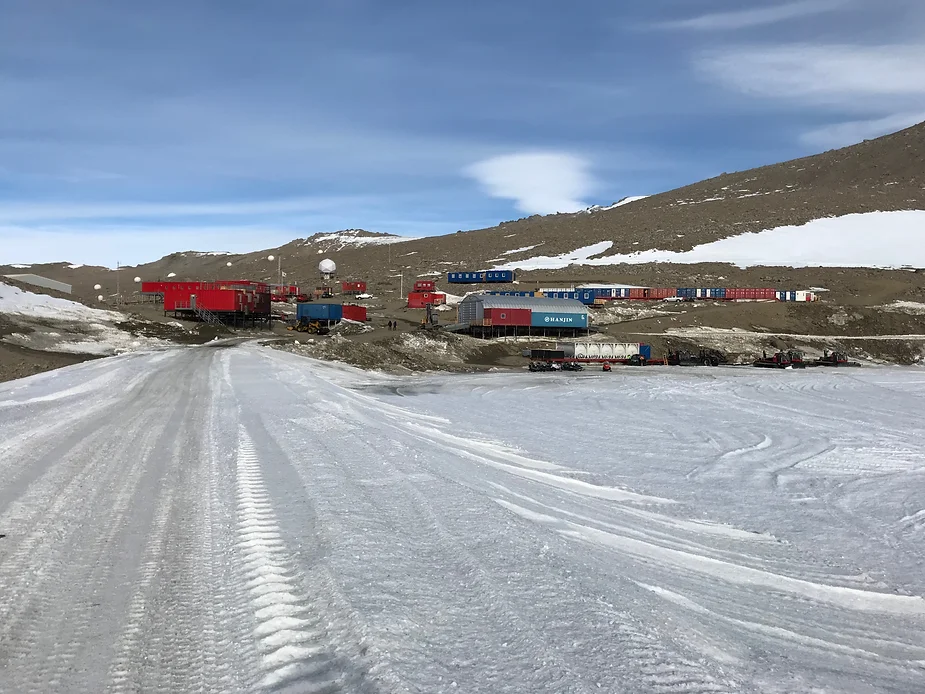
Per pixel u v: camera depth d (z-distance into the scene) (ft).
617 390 111.86
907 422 71.97
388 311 308.81
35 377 88.63
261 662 12.78
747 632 15.89
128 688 12.04
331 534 20.47
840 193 586.86
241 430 43.60
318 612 14.92
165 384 78.79
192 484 27.84
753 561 22.56
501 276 389.60
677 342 239.09
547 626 14.51
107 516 22.93
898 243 448.65
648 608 16.30
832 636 16.21
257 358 122.93
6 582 16.88
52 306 181.16
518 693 11.60
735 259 437.99
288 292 348.18
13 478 28.94
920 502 34.17
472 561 18.60
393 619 14.38
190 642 13.76
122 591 16.34
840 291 331.16
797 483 38.99
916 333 268.00
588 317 251.60
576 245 521.24
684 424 66.74
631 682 12.23
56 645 13.65
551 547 20.39
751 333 255.09
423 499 25.70
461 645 13.43
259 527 21.39
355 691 11.62
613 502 30.76
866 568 22.58
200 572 17.58
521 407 80.94
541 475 36.06
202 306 224.53
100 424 46.60
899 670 14.38
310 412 53.36
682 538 25.02
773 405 88.99
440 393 103.30
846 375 153.58
